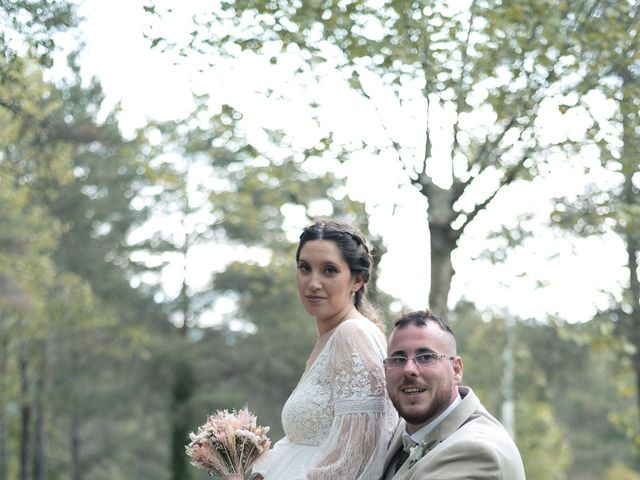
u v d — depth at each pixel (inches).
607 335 416.8
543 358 601.3
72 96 494.9
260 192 494.9
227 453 169.5
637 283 463.2
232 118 378.0
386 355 170.1
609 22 327.3
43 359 1051.3
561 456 1232.8
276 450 177.5
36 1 263.4
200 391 999.6
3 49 269.3
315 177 436.1
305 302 175.0
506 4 321.7
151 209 980.6
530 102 348.8
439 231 376.8
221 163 530.0
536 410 1077.8
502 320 680.4
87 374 1010.7
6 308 823.7
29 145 395.5
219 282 1038.4
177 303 1050.7
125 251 1005.2
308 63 342.6
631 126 347.6
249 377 1038.4
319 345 177.2
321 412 169.3
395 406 159.9
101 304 979.9
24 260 807.7
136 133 458.9
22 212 734.5
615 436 1583.4
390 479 165.8
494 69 346.0
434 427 161.3
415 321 160.7
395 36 336.2
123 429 1272.1
